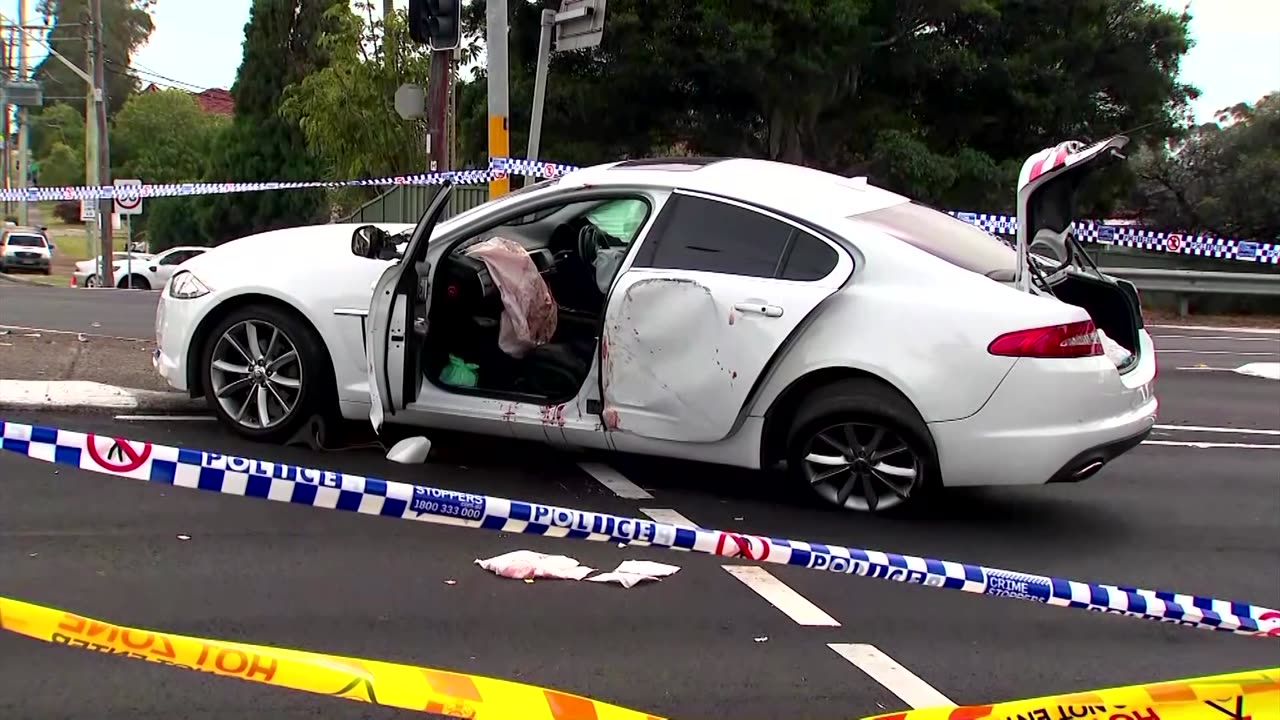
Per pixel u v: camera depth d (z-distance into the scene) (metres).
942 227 5.77
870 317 5.23
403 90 13.23
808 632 4.15
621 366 5.45
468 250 5.94
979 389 5.09
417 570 4.55
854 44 17.62
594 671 3.73
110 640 2.61
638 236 5.55
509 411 5.69
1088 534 5.53
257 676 2.68
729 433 5.38
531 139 10.38
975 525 5.59
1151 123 18.98
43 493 5.25
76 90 72.06
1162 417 8.83
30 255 36.97
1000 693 3.72
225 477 2.85
